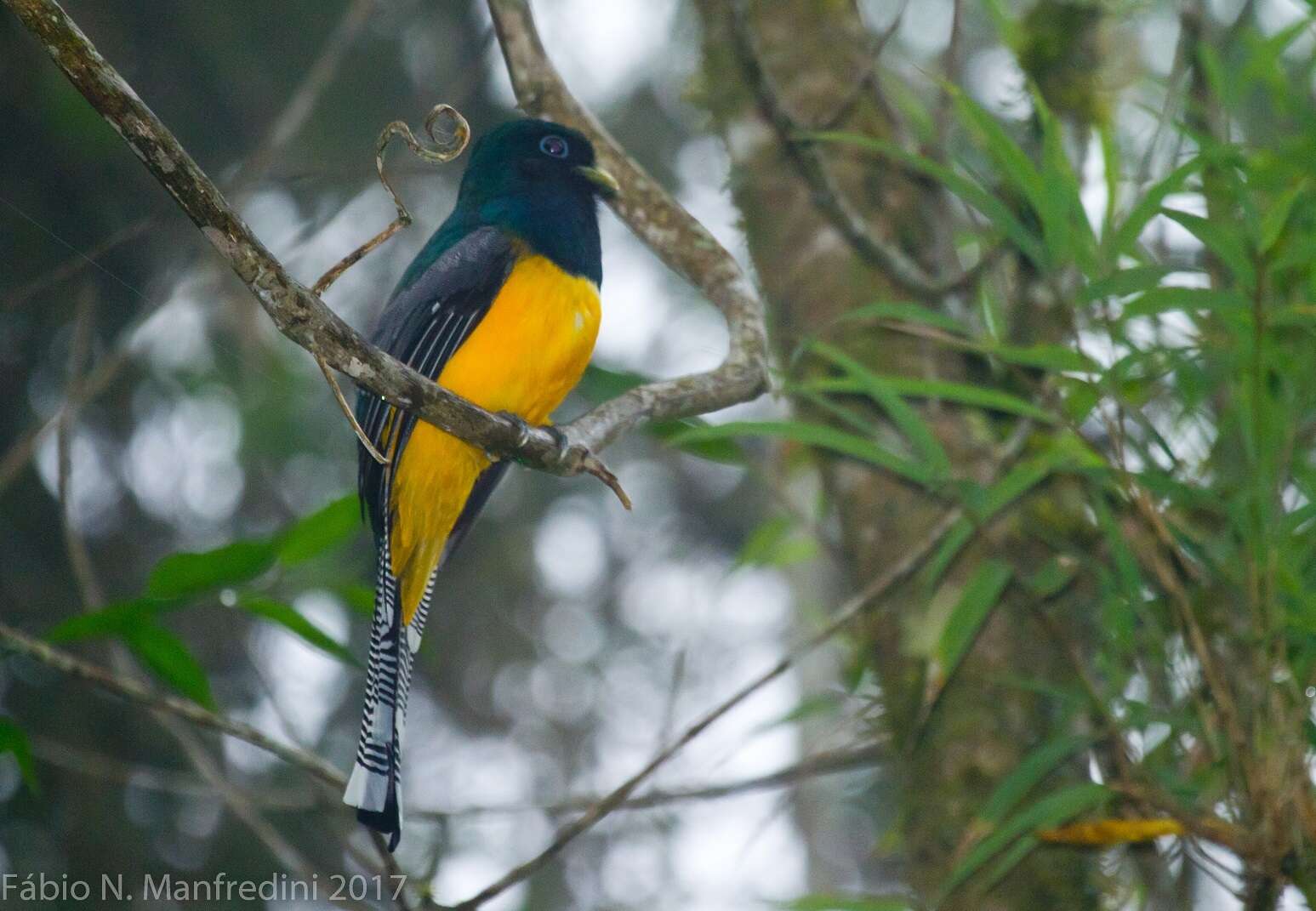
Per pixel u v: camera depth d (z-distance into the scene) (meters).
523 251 8.92
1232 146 6.59
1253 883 6.37
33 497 13.63
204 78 14.75
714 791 8.62
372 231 15.80
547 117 9.90
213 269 12.38
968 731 7.75
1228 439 7.27
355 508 7.56
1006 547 8.00
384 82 15.20
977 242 9.06
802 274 9.01
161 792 13.16
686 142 16.83
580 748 17.45
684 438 7.07
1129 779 6.84
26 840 12.69
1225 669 6.99
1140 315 6.72
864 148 9.00
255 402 14.41
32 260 13.23
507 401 8.84
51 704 12.86
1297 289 7.36
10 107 13.00
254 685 14.59
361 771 8.01
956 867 7.16
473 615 17.84
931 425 8.43
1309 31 7.93
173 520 14.55
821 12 9.45
